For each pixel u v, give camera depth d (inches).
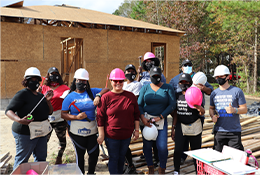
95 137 136.6
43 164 122.3
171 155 182.7
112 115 128.6
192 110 140.8
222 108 140.8
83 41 462.3
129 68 164.1
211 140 217.2
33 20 417.7
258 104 386.0
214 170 107.5
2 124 264.8
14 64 407.8
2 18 391.9
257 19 600.1
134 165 164.9
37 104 123.0
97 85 479.5
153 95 142.9
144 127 141.8
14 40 406.0
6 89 403.2
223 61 1073.5
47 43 432.5
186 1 874.8
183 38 929.5
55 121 160.7
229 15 630.5
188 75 145.5
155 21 919.7
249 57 722.2
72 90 140.9
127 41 504.1
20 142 123.5
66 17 458.6
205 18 909.8
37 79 127.1
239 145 137.5
